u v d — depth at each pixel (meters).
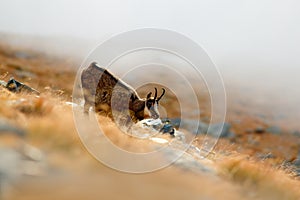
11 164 9.50
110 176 11.04
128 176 11.45
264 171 16.27
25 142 11.38
